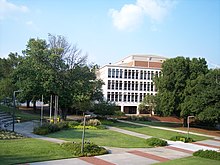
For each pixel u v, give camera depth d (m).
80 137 26.14
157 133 35.56
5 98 44.94
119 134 31.34
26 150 17.84
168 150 23.36
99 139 26.11
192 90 42.72
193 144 28.77
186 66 45.44
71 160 16.58
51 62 37.94
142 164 16.95
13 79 42.44
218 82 40.47
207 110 39.34
